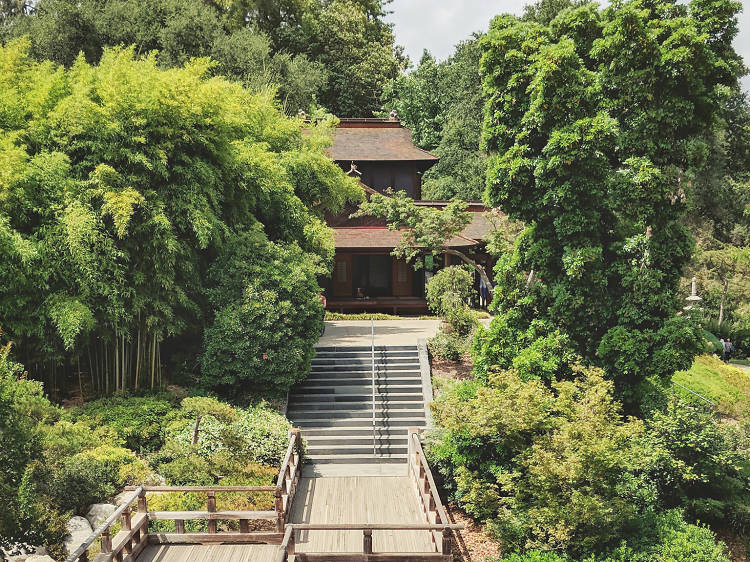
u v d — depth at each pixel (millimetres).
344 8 52031
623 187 14984
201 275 18016
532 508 11359
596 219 15094
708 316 35906
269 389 17688
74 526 10766
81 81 15320
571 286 15430
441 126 48969
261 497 13031
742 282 35062
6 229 12875
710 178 41625
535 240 16266
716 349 30797
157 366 17219
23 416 8516
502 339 16016
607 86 15477
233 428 14812
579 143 14344
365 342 22234
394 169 35062
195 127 16453
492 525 12117
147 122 15461
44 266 13805
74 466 11680
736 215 42688
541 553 11188
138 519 10703
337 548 11320
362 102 51969
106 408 14977
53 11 35906
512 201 15820
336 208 26312
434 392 18859
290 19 50969
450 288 22625
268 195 20172
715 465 13477
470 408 12641
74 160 15250
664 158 15305
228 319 16578
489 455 13188
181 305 17109
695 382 21531
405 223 24359
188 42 37875
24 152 13828
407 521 12359
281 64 41781
